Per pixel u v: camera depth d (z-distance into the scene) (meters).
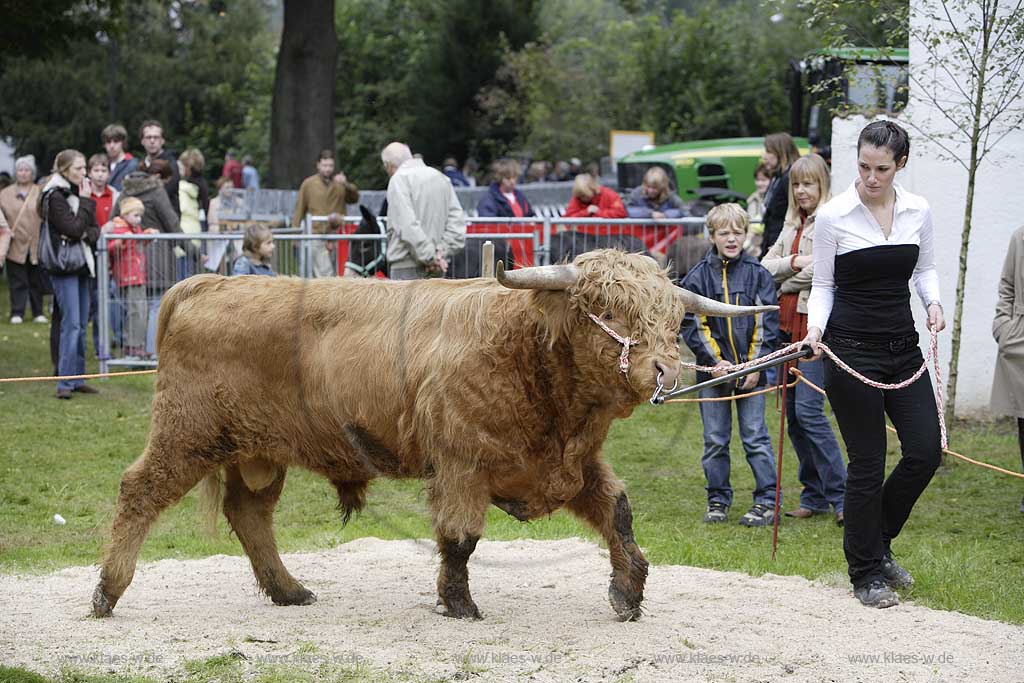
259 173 48.22
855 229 6.94
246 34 59.25
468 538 6.36
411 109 44.69
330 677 5.60
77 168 13.05
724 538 8.84
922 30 11.38
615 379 5.88
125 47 52.94
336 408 6.59
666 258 13.54
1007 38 11.07
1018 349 9.32
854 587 7.16
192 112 56.12
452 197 11.44
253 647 6.05
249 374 6.71
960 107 11.89
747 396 8.95
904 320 7.04
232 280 6.94
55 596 7.21
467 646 6.06
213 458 6.82
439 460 6.31
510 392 6.17
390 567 8.09
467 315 6.29
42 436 11.97
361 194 28.31
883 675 5.68
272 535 7.19
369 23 48.50
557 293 5.99
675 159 22.88
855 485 7.06
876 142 6.75
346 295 6.71
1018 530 9.02
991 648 6.14
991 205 12.43
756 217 15.56
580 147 41.28
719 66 40.56
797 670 5.74
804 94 22.70
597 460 6.55
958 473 10.73
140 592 7.43
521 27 42.38
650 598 7.14
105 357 14.98
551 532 9.07
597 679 5.57
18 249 19.39
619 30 45.81
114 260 14.89
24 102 51.50
